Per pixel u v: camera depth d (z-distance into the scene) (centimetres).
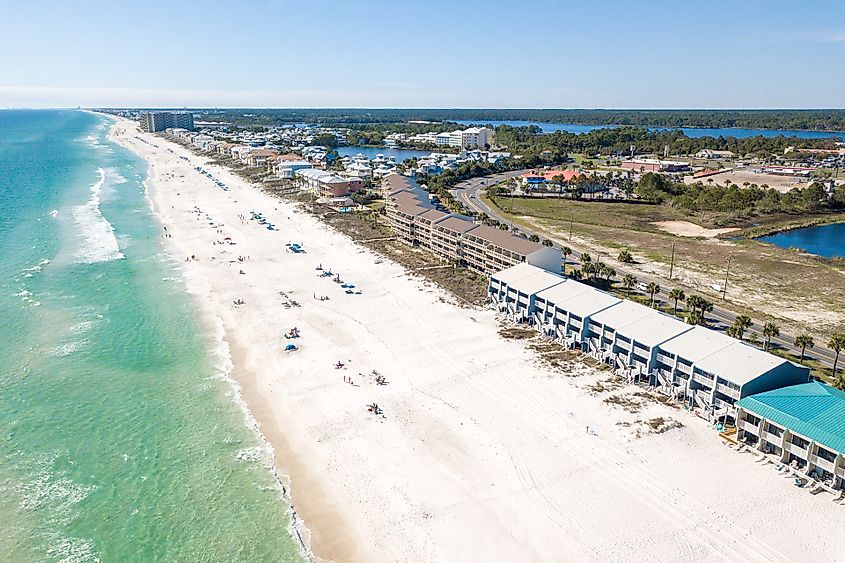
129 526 5612
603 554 5250
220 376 8444
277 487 6159
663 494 5997
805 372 7438
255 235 16650
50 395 7831
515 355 9062
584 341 9119
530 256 11600
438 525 5622
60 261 13712
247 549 5341
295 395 7950
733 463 6475
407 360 8925
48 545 5369
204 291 11912
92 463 6512
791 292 12288
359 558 5247
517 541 5412
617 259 14575
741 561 5156
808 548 5291
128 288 11981
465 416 7419
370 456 6656
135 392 7969
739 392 6900
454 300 11425
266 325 10231
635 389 8050
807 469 6125
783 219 19938
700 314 10494
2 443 6812
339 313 10788
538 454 6656
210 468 6450
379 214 19588
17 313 10475
